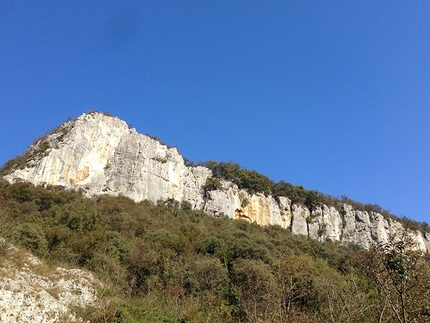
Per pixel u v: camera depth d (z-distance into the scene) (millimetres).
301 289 20172
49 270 22891
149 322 19797
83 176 83188
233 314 27250
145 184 87625
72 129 88125
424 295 10055
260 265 35250
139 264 36250
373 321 12852
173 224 63219
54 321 16922
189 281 33812
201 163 111062
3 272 18406
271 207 101812
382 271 10125
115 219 52562
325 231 99250
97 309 19281
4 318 15492
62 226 43906
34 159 78625
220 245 45875
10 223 34188
